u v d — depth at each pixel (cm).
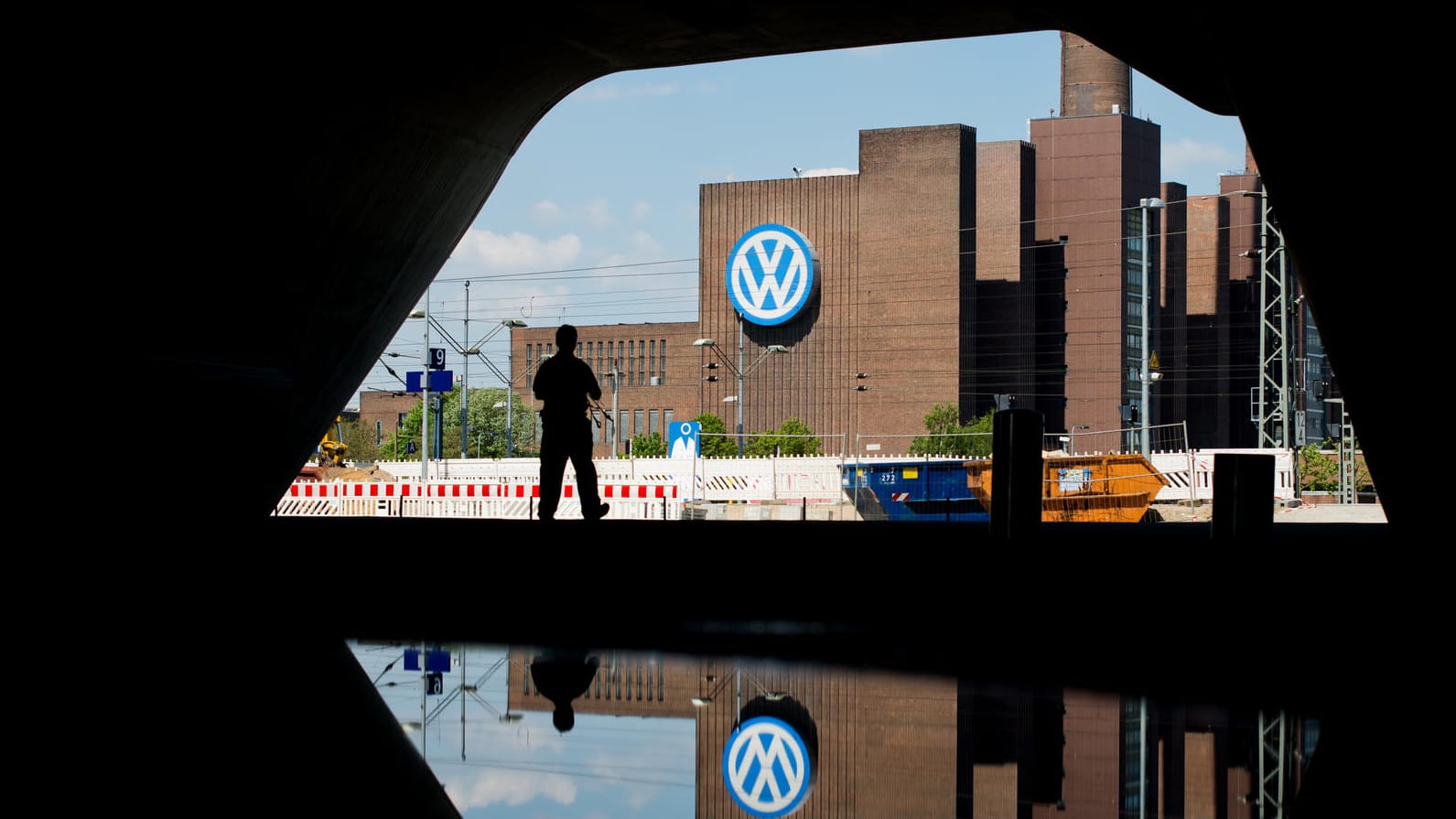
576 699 503
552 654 641
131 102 902
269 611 852
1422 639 688
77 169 891
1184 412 11706
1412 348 763
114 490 995
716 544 1041
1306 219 828
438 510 3575
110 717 459
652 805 328
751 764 381
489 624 781
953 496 3484
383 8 1053
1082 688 532
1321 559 866
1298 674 575
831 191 10200
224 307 1091
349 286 1238
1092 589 796
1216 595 789
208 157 994
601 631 736
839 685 540
